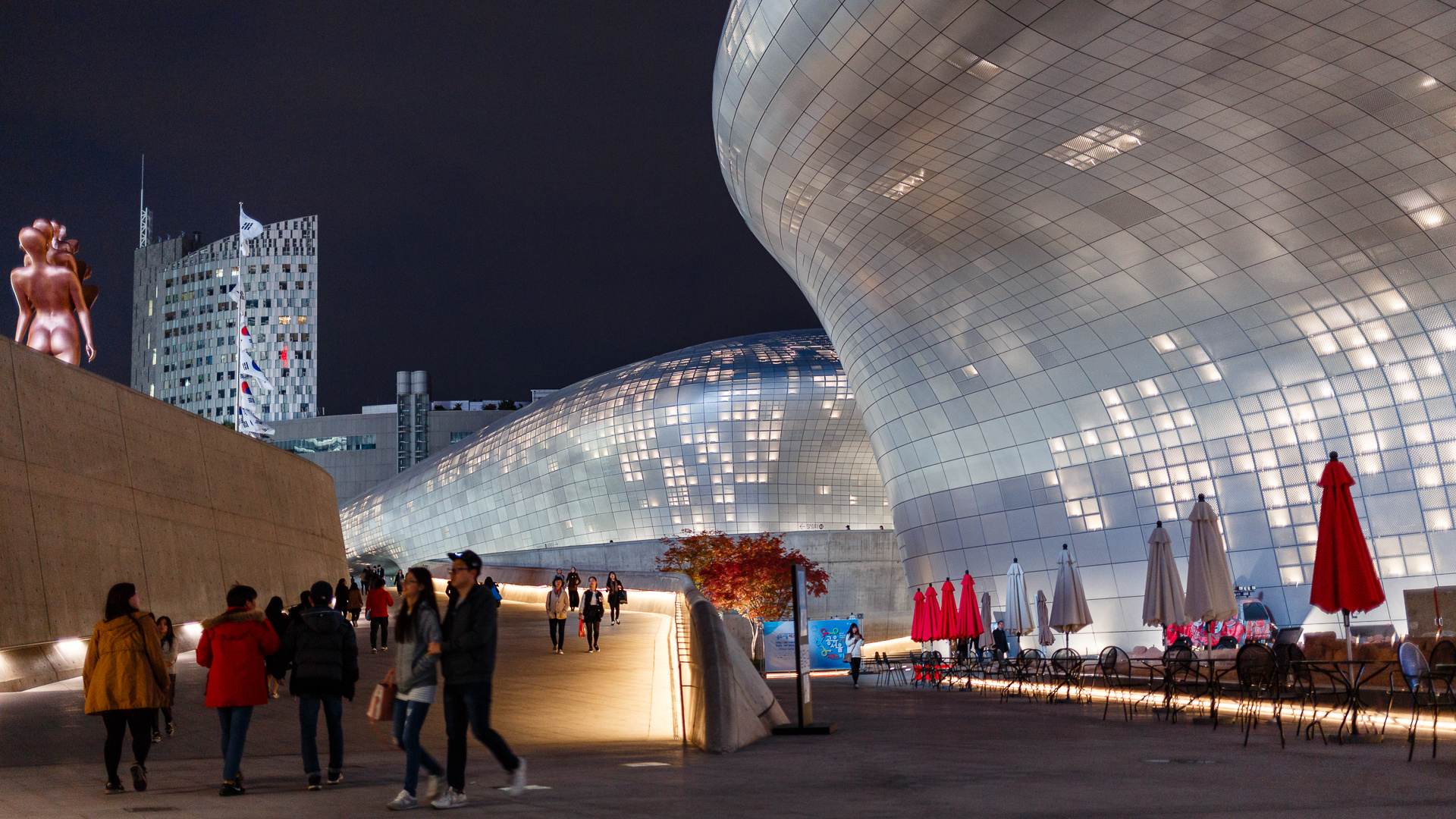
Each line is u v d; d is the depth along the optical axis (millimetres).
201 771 10508
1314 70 20688
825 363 71562
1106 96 23516
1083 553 33688
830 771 9742
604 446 74250
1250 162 24000
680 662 19281
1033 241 30406
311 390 195875
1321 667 15906
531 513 80188
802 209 35688
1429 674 11031
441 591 60812
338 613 9664
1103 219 28125
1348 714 15203
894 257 35219
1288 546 28266
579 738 13195
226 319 197625
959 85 24938
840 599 63844
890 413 41406
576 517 76750
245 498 35062
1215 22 20234
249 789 9164
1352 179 23188
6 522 20188
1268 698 14945
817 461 70438
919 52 24438
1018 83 23984
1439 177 22109
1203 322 28906
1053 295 31688
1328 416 27125
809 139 30500
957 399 37344
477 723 8070
